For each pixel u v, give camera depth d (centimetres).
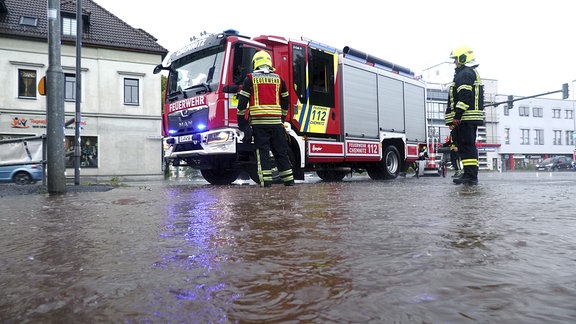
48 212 291
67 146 2142
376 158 998
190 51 805
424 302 83
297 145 783
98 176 2175
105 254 140
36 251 148
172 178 2352
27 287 100
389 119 1058
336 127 887
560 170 4069
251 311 80
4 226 218
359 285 96
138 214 268
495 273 104
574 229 178
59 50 546
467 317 74
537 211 248
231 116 721
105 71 2205
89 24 2233
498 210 255
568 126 5078
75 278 108
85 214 274
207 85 737
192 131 766
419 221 207
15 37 2039
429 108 4138
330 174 1055
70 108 2147
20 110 2055
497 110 4731
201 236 175
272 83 614
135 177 2244
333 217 230
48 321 77
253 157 765
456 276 101
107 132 2200
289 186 624
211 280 103
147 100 2286
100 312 81
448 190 465
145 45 2286
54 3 538
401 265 114
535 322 71
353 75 945
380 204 303
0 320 78
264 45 771
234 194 457
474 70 607
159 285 100
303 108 803
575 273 104
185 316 78
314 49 841
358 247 143
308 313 78
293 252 137
